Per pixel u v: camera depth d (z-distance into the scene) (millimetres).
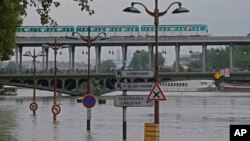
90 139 75125
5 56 116625
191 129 96750
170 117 131000
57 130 89750
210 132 90500
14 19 89375
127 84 63500
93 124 105250
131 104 63781
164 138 79312
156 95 58844
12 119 118438
